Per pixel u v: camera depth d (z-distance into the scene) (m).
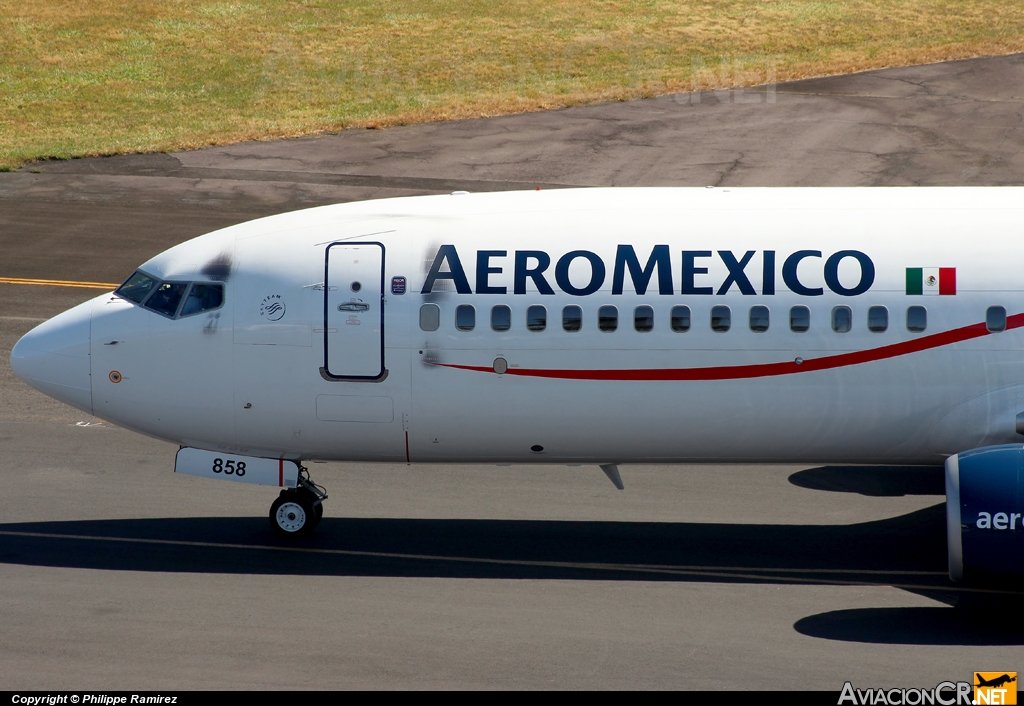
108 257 123.62
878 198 62.81
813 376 59.50
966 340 58.88
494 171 151.38
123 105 187.38
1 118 181.38
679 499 73.31
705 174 148.38
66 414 88.12
